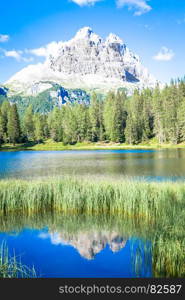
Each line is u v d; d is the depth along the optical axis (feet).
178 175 86.58
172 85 336.29
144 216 41.83
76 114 344.90
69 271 24.48
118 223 39.27
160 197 41.86
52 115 402.31
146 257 26.37
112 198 45.73
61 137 332.19
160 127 297.74
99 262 25.89
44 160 157.58
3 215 44.21
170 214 35.42
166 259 23.44
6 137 321.73
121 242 31.35
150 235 33.37
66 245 30.73
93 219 41.50
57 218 42.34
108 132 327.88
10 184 50.62
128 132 308.60
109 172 97.09
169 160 143.33
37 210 45.91
